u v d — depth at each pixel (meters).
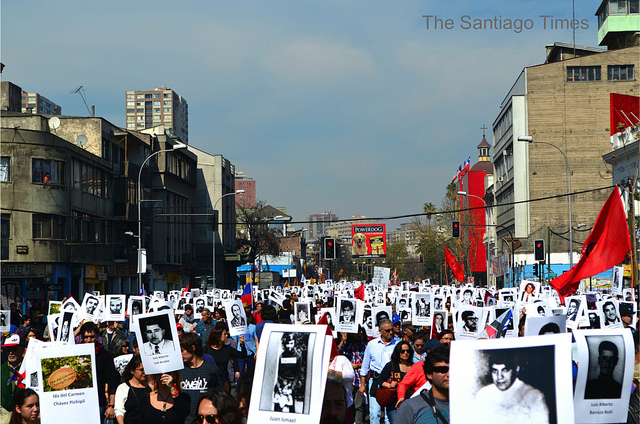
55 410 8.09
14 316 24.39
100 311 18.84
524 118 81.69
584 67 79.69
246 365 16.12
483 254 105.94
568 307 14.93
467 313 13.27
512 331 11.10
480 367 4.87
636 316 14.74
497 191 98.50
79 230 52.97
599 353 5.58
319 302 29.00
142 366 8.41
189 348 9.84
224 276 91.12
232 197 97.44
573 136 79.69
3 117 55.28
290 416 5.69
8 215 47.22
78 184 52.84
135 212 62.16
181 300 25.20
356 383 13.92
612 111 51.31
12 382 9.98
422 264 174.25
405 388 8.73
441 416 6.00
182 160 79.00
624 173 49.47
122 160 63.03
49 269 48.41
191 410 8.95
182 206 78.44
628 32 81.56
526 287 19.69
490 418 4.81
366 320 15.73
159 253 70.75
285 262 134.25
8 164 47.53
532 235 78.88
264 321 14.37
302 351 5.76
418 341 10.99
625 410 5.57
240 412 5.93
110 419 10.45
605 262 14.66
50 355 8.14
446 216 99.62
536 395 4.79
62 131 57.81
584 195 79.25
